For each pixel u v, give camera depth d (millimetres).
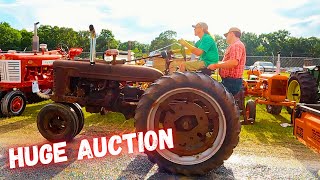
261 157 4305
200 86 3441
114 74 4340
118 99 4520
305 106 3857
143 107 3516
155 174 3604
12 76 6707
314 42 99312
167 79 3510
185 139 3525
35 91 6727
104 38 68125
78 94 4578
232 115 3420
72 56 8305
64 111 4508
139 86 4852
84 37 78938
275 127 6332
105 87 4480
